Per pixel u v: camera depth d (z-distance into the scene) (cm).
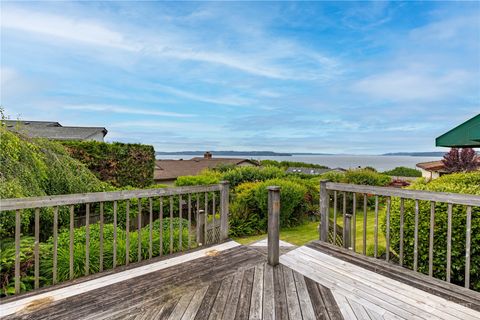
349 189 319
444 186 341
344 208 331
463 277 296
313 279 255
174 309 208
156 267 285
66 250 327
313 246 337
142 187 920
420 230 310
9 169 404
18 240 231
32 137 522
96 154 789
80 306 212
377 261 288
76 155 747
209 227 422
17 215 229
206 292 233
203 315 200
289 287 241
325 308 208
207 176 988
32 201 230
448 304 210
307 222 798
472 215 281
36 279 241
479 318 192
